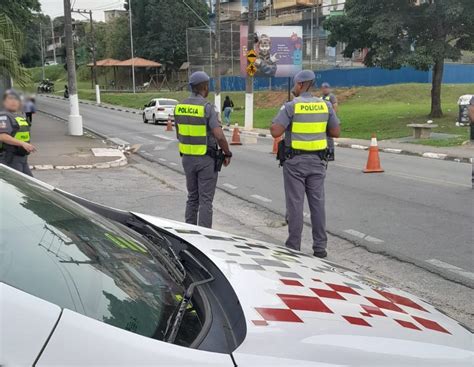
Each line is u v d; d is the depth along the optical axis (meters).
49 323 1.28
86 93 60.44
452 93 31.06
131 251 2.05
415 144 16.66
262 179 10.80
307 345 1.62
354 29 21.53
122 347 1.35
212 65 39.84
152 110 27.62
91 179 10.72
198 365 1.41
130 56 69.25
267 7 67.38
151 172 11.99
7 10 23.27
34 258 1.60
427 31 20.48
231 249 2.54
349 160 13.64
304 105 5.13
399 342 1.78
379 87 35.09
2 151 6.68
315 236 5.51
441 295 4.64
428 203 8.24
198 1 65.56
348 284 2.32
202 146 5.73
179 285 1.97
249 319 1.71
